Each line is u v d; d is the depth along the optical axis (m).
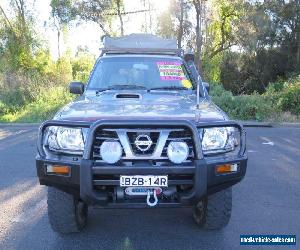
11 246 4.32
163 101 4.71
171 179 3.82
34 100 16.23
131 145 3.77
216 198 4.38
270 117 13.88
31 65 26.88
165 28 28.53
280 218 5.07
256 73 37.66
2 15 26.44
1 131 12.21
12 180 6.70
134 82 5.59
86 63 33.53
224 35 33.03
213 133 3.96
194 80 5.72
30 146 9.67
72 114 4.09
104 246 4.32
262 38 35.69
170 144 3.76
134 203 3.91
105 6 30.91
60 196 4.32
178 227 4.80
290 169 7.48
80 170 3.73
